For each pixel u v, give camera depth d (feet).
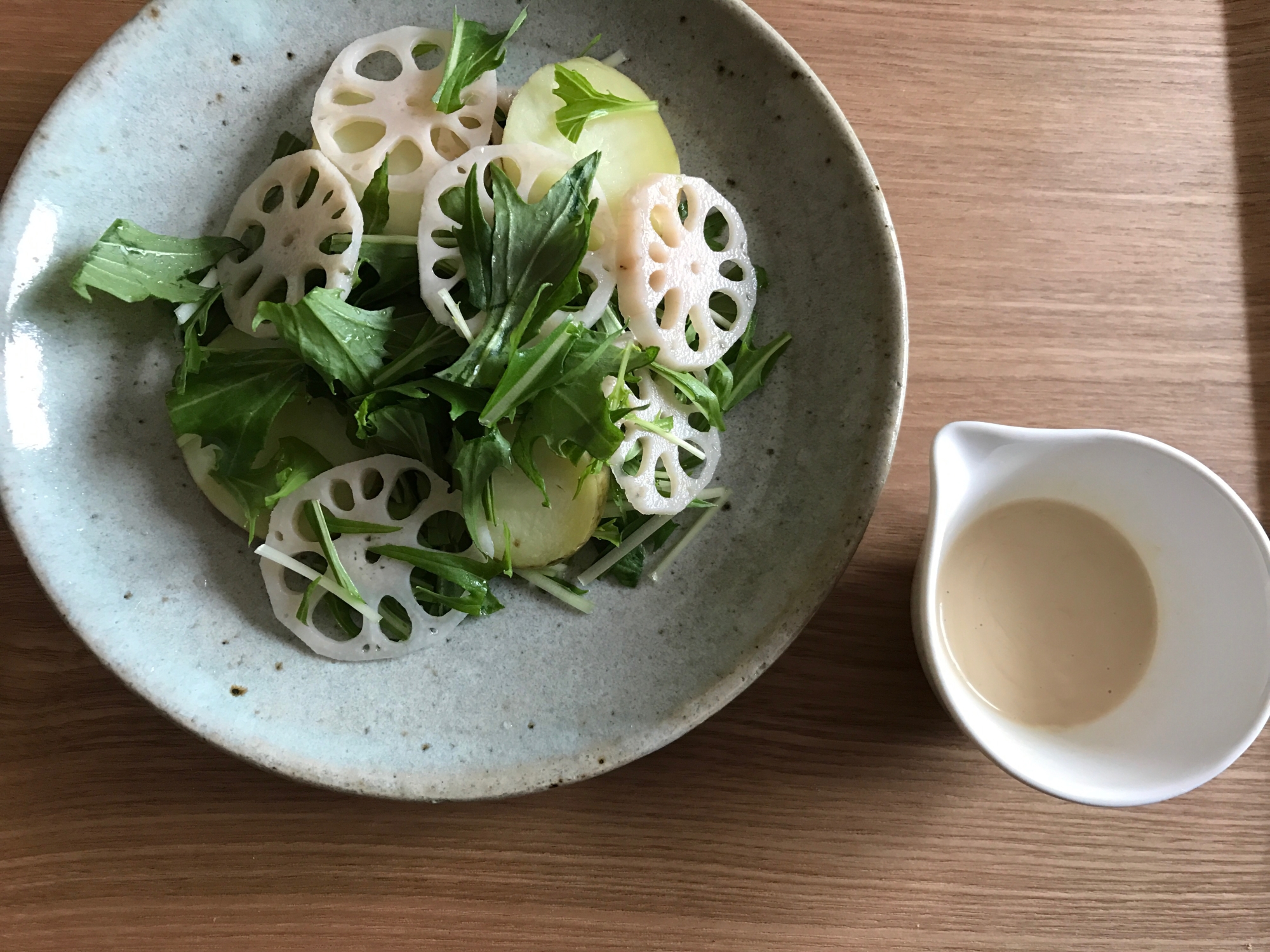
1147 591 0.84
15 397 0.80
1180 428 0.94
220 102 0.86
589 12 0.89
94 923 0.85
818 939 0.87
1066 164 0.96
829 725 0.89
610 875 0.87
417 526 0.83
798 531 0.86
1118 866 0.89
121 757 0.86
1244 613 0.76
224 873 0.86
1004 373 0.94
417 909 0.86
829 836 0.88
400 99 0.85
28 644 0.87
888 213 0.86
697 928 0.87
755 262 0.90
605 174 0.86
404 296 0.86
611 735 0.80
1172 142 0.97
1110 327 0.95
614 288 0.82
